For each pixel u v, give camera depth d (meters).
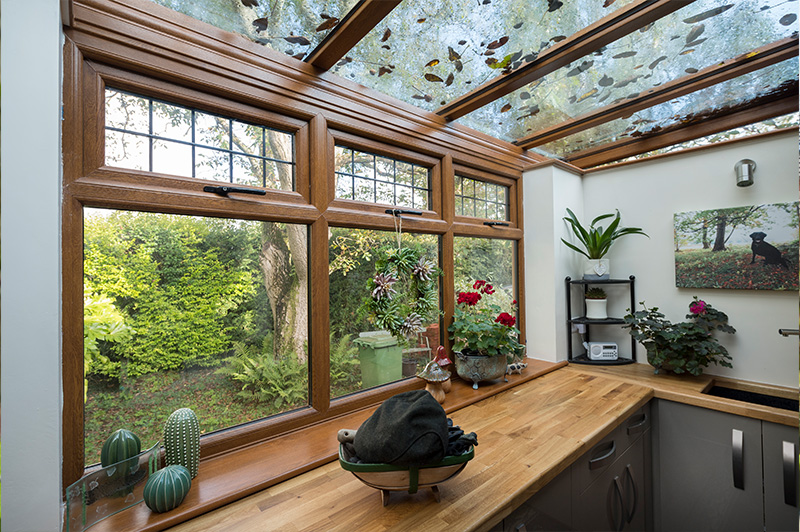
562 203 2.41
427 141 1.82
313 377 1.39
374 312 1.57
